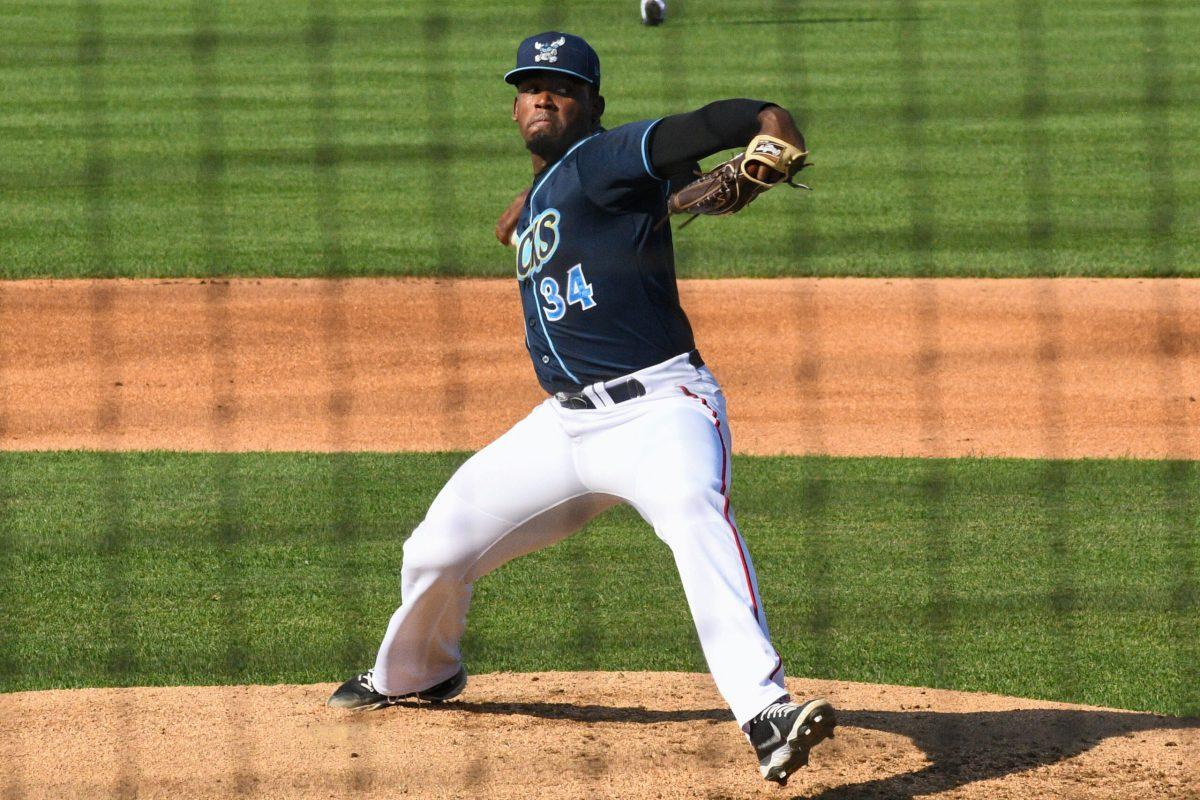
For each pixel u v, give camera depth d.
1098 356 38.66
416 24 98.69
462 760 14.76
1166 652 20.08
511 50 89.88
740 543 13.27
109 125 69.56
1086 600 22.09
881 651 20.12
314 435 32.25
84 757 14.97
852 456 30.67
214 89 78.25
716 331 41.31
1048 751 15.02
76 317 41.78
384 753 14.97
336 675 19.25
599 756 14.85
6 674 19.33
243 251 48.88
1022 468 29.61
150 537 25.16
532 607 22.20
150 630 21.00
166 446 31.39
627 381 13.80
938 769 14.49
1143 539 25.02
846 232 51.38
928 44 90.44
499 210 54.66
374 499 27.42
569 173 13.81
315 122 70.44
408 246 49.69
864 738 15.38
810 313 42.81
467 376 37.34
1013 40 91.56
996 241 49.78
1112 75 80.50
